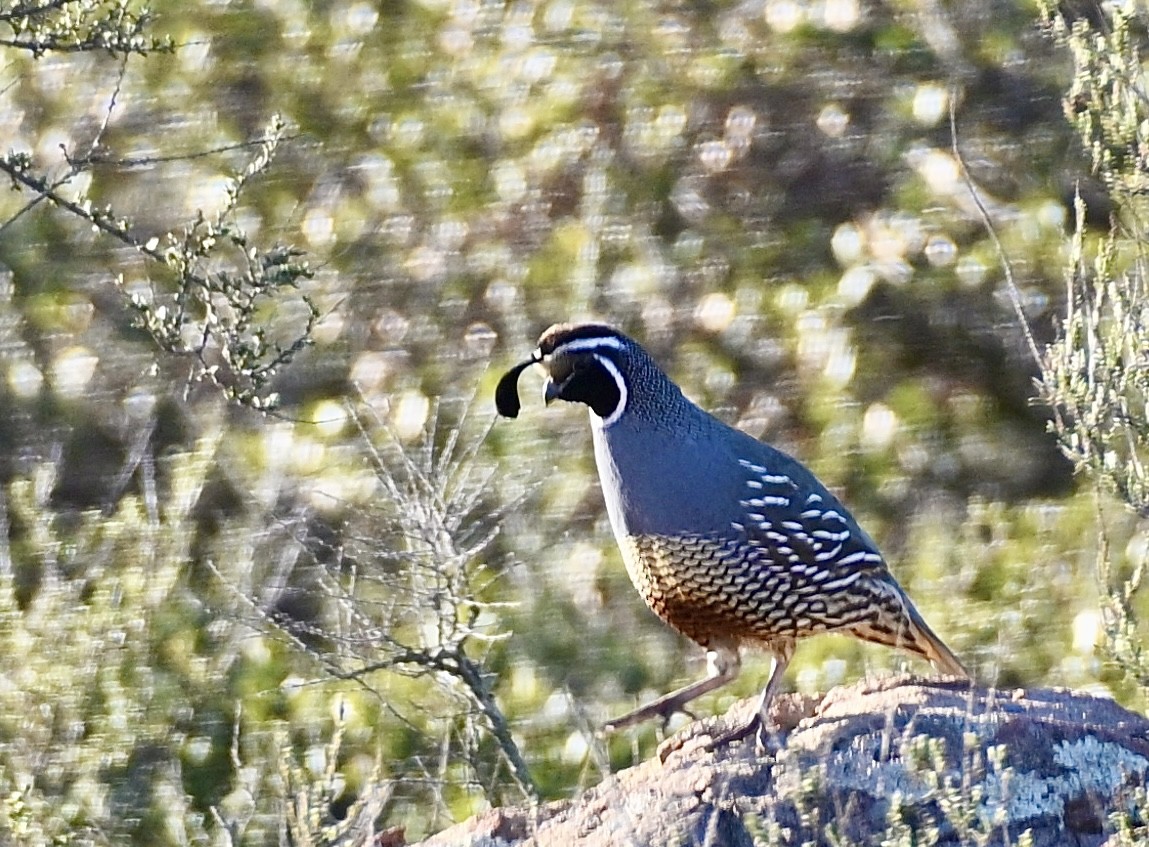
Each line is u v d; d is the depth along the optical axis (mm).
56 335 15898
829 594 9656
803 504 9586
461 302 16016
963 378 15336
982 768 7949
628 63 16766
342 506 14203
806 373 15430
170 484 14539
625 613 13383
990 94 16156
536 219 16328
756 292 15758
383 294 16109
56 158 16547
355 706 12258
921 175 16078
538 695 12695
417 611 10812
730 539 9500
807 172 16234
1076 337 9625
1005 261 9844
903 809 7793
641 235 16203
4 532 12703
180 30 17141
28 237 16297
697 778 8156
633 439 9602
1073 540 13844
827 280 15836
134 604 12438
